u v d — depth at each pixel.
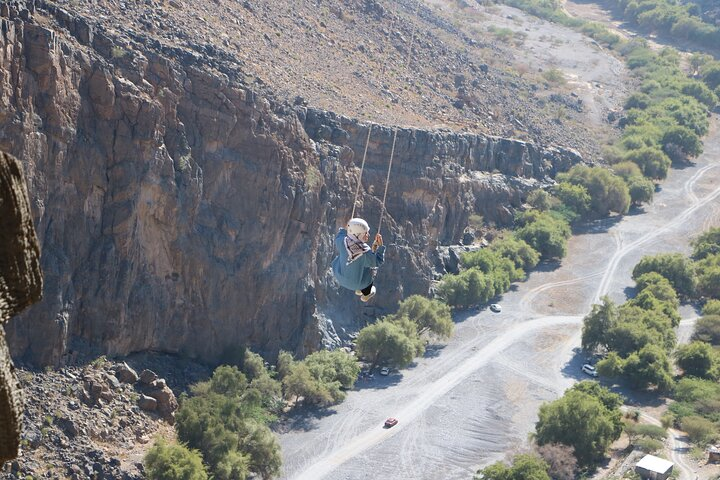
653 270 155.25
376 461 93.12
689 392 117.38
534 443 98.69
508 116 191.38
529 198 170.00
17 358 83.44
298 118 121.50
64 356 86.94
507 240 156.50
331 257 120.38
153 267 97.06
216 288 102.69
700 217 185.88
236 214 104.62
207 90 101.25
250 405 95.12
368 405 104.94
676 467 99.62
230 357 103.25
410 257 133.62
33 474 73.69
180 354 100.88
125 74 92.88
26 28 82.69
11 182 8.55
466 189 156.75
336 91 142.12
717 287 153.75
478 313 137.50
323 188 116.19
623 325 126.38
